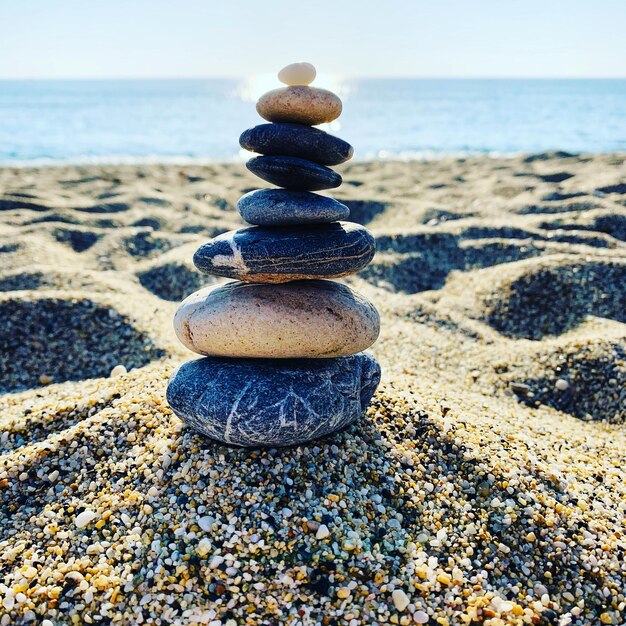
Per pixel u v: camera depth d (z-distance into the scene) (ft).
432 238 2.31
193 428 0.96
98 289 1.79
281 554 0.79
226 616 0.73
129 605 0.75
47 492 0.90
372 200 3.13
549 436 1.13
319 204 0.91
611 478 1.01
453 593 0.77
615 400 1.28
